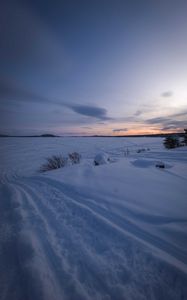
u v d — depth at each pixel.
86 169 6.39
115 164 6.98
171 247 2.12
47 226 2.75
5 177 13.35
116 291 1.60
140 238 2.33
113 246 2.20
